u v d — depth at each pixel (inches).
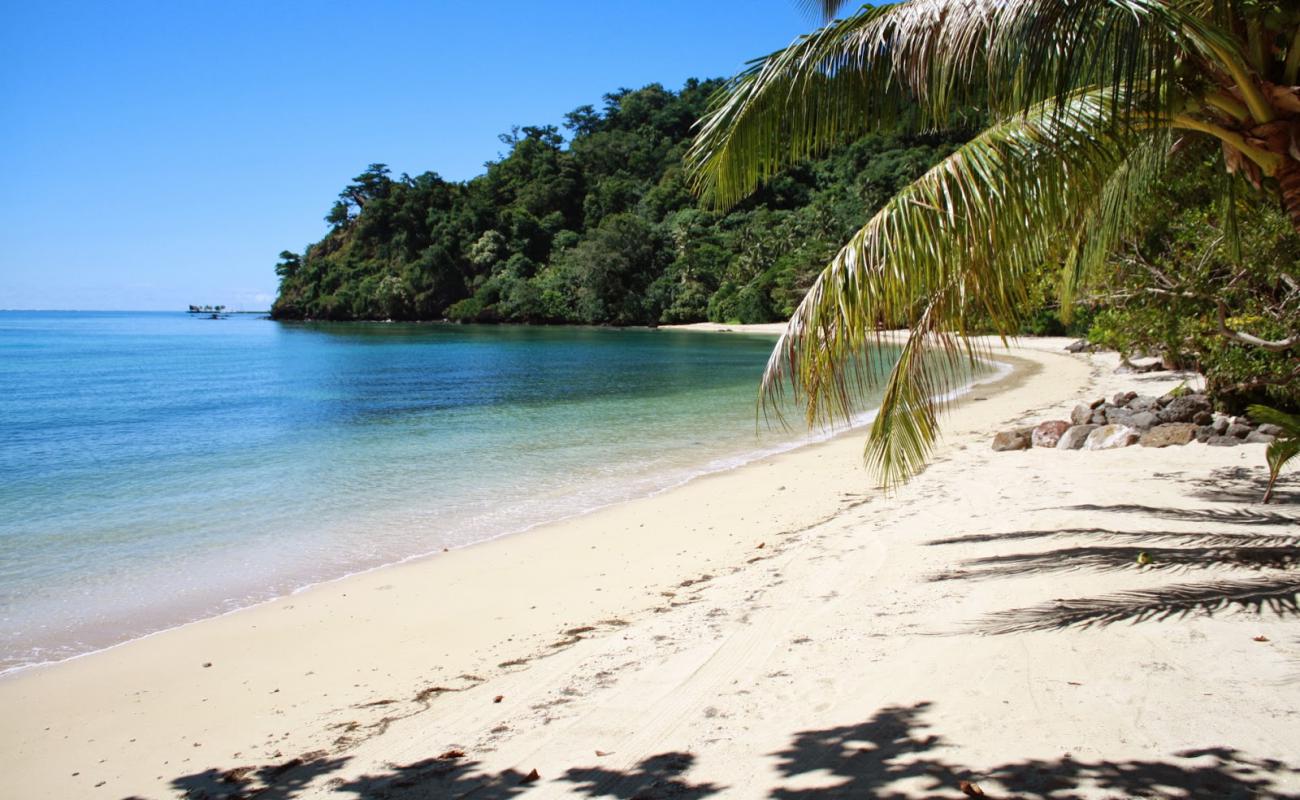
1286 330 355.3
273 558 335.9
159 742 179.3
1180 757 127.8
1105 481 360.5
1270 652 164.1
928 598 223.9
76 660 231.0
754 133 211.9
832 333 194.4
